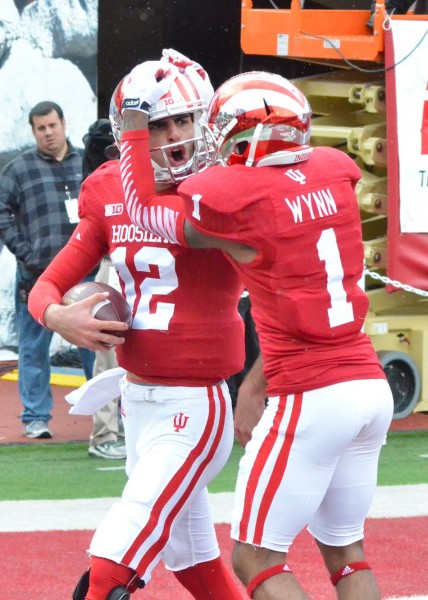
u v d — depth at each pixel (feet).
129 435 35.81
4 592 44.16
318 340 31.76
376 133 78.23
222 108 32.14
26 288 72.90
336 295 32.07
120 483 62.85
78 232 36.76
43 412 74.90
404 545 51.24
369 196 78.02
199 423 34.22
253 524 31.96
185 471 33.86
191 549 36.19
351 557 34.06
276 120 31.63
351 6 95.25
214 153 33.04
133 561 32.76
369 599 33.65
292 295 31.58
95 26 92.63
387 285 76.43
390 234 75.56
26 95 91.81
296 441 31.65
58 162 72.69
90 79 92.89
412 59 74.74
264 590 31.89
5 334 94.12
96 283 35.96
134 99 33.04
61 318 34.45
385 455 71.05
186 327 34.27
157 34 101.81
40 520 54.85
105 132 66.59
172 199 32.91
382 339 82.07
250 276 32.22
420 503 58.90
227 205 31.09
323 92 81.30
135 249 34.76
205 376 34.53
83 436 75.82
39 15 91.66
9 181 71.92
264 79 32.32
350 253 32.63
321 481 32.07
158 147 34.04
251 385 34.60
